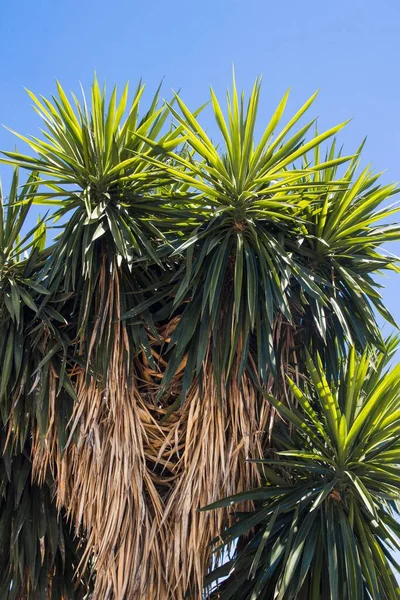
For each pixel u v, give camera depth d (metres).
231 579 4.68
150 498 4.59
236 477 4.71
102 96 5.14
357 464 4.50
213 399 4.62
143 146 5.09
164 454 4.74
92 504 4.52
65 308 5.08
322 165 4.67
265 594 4.54
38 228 5.46
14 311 4.76
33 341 4.89
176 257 5.02
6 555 4.92
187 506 4.46
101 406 4.66
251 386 4.73
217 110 4.68
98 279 4.92
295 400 4.91
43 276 4.87
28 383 4.85
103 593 4.41
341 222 5.14
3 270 5.09
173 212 4.96
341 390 4.95
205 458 4.52
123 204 4.98
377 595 4.19
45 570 4.88
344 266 5.16
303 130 4.74
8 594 4.85
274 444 4.90
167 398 4.88
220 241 4.80
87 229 4.76
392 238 5.06
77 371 4.86
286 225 5.02
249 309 4.45
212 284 4.50
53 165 5.01
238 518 4.66
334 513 4.54
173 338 4.60
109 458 4.56
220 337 4.72
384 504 4.70
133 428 4.59
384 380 4.55
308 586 4.50
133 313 4.70
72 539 5.12
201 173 4.76
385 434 4.56
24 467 4.98
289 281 4.85
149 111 5.18
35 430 4.90
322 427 4.62
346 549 4.27
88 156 4.95
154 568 4.46
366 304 4.98
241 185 4.77
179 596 4.43
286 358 4.88
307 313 5.09
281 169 4.98
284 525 4.55
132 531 4.46
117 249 4.75
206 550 4.57
